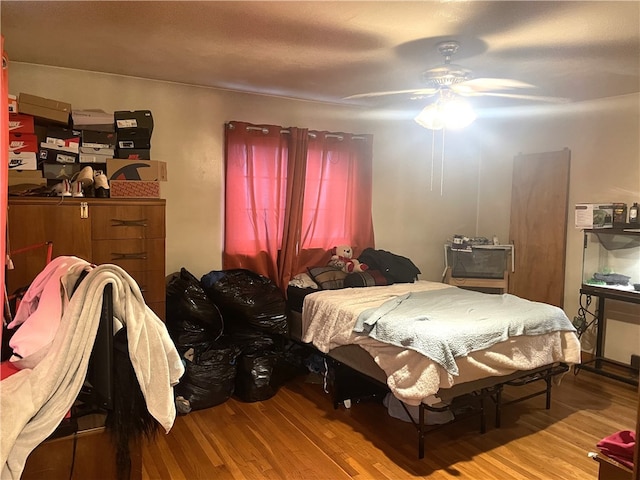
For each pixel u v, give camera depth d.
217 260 3.96
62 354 1.45
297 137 4.10
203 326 3.39
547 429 2.96
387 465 2.55
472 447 2.74
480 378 2.69
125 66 3.21
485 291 4.90
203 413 3.15
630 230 3.71
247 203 3.97
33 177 2.85
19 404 1.38
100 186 2.93
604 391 3.55
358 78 3.42
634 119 3.85
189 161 3.77
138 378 1.54
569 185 4.35
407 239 4.98
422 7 2.11
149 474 2.45
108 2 2.11
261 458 2.62
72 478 1.62
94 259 2.91
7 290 2.69
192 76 3.46
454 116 2.76
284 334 3.55
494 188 5.11
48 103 2.91
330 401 3.37
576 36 2.47
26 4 2.13
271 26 2.38
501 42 2.57
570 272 4.37
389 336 2.65
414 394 2.43
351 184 4.51
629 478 1.67
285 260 4.09
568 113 4.32
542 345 2.91
